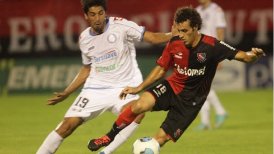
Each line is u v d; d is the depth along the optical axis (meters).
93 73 30.16
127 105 29.25
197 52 27.09
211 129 45.88
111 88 29.67
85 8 28.83
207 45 27.08
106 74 29.78
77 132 44.41
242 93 69.75
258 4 70.00
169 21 69.38
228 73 71.50
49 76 71.81
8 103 64.62
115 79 29.77
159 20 69.69
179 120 27.64
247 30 70.19
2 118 53.09
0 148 37.88
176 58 27.45
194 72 27.42
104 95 29.48
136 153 26.73
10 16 71.81
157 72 28.23
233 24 70.19
